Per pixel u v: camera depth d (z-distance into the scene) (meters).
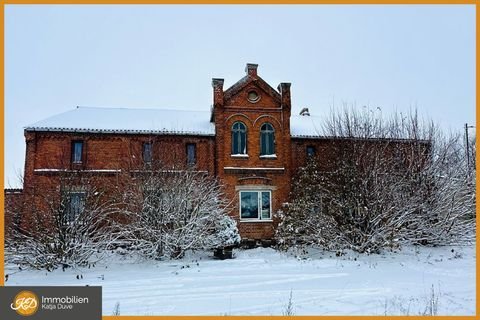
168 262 18.27
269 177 25.34
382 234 18.88
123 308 10.32
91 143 24.09
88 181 18.78
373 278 14.15
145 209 18.66
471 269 15.95
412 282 13.35
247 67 26.39
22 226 17.53
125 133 24.42
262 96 26.25
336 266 16.88
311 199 21.66
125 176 21.86
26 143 23.34
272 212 24.98
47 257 16.20
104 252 17.97
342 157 21.09
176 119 27.11
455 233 20.42
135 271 16.17
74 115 25.84
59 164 23.28
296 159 26.19
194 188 19.66
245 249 23.22
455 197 20.44
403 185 20.03
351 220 19.69
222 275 15.13
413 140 22.16
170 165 20.98
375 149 20.81
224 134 25.31
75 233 16.84
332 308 10.15
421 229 19.95
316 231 20.02
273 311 9.91
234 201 24.61
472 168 21.77
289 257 19.50
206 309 10.16
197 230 19.03
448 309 10.00
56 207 16.81
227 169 24.86
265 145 25.91
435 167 21.20
